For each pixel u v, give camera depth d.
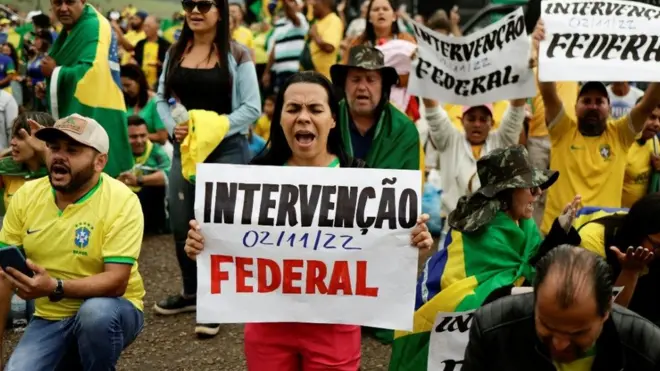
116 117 5.79
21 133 4.69
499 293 3.48
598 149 4.90
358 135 4.80
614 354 2.31
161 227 7.59
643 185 5.50
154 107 7.71
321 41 8.59
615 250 3.11
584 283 2.10
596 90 4.80
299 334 3.08
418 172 3.02
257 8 13.14
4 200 5.05
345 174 3.04
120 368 4.43
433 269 3.73
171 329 4.98
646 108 4.74
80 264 3.39
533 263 3.53
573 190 4.92
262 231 3.04
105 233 3.38
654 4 5.54
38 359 3.35
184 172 4.55
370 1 7.12
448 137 5.26
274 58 9.27
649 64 4.58
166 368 4.43
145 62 11.27
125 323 3.41
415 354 3.70
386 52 6.59
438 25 8.89
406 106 6.76
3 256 3.13
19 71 12.17
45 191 3.45
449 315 3.53
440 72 5.09
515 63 4.87
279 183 3.05
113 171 5.86
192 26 4.72
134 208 3.45
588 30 4.65
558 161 4.99
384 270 3.02
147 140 7.48
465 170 5.18
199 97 4.81
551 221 5.02
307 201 3.04
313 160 3.14
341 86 4.78
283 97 3.10
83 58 5.63
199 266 3.06
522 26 4.81
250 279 3.06
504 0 10.31
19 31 12.81
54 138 3.29
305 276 3.05
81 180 3.34
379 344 4.80
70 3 5.61
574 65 4.63
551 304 2.11
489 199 3.56
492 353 2.45
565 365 2.36
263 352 3.13
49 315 3.45
